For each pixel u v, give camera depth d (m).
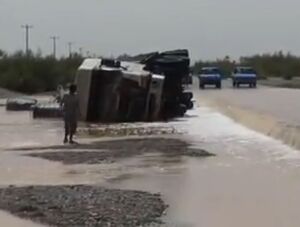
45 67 72.19
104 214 12.63
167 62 37.78
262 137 26.28
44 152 22.39
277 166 18.73
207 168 18.55
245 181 16.36
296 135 24.69
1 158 21.05
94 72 34.53
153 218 12.40
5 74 70.06
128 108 34.78
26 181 16.72
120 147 23.42
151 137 26.81
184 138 26.31
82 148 23.33
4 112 43.28
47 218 12.37
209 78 68.00
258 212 12.88
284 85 76.50
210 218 12.45
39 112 38.12
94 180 16.81
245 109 38.25
